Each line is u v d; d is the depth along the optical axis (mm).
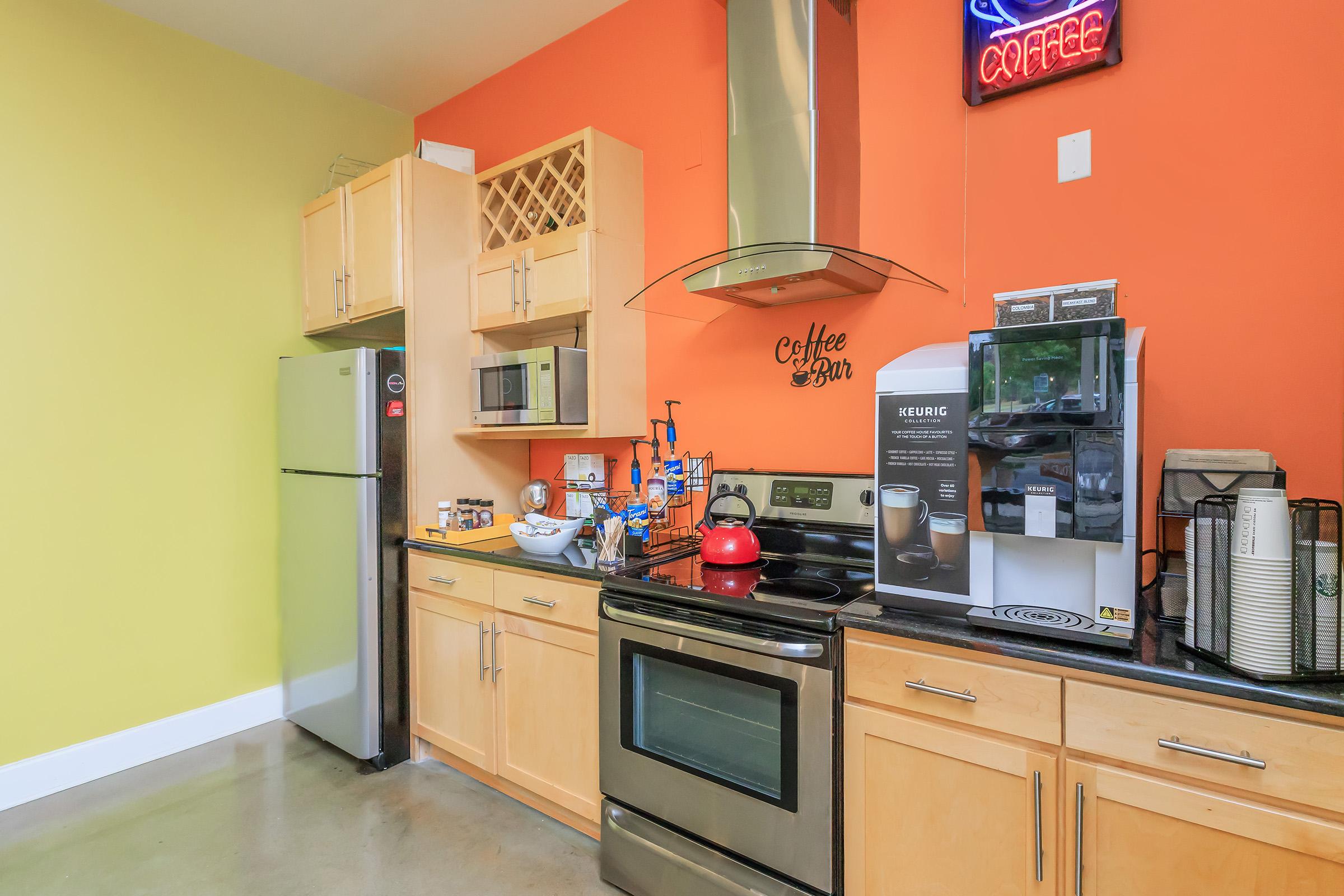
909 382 1446
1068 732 1153
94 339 2438
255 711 2857
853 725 1402
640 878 1749
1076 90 1636
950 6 1826
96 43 2432
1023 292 1379
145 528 2566
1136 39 1552
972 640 1229
